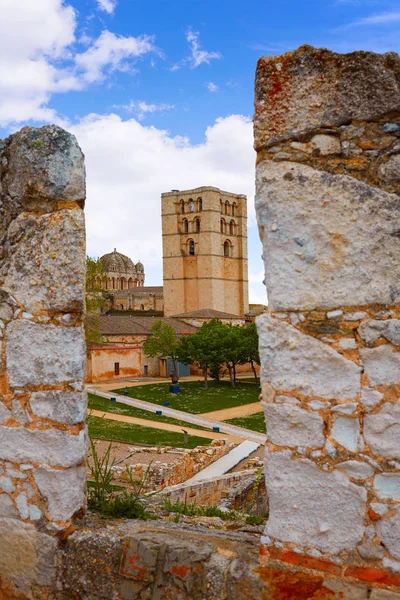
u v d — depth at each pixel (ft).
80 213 19.21
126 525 19.30
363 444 14.55
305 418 15.15
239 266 394.93
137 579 17.08
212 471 89.97
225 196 385.70
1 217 19.92
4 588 19.20
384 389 14.37
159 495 52.70
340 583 14.64
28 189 19.40
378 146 14.65
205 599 15.96
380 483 14.34
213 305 372.17
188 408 163.32
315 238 15.10
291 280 15.35
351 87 14.88
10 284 19.60
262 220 15.75
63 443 18.74
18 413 19.31
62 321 18.98
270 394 15.60
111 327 248.52
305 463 15.14
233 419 147.84
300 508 15.19
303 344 15.20
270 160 15.67
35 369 19.17
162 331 230.27
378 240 14.51
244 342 215.31
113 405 161.38
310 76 15.28
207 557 16.40
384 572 14.26
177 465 78.95
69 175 19.13
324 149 15.11
